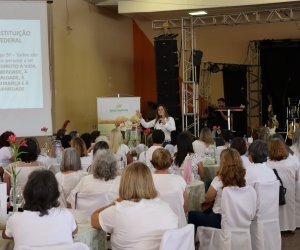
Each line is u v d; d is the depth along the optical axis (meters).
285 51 15.34
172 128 8.96
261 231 4.64
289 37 15.20
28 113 8.93
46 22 8.99
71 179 4.82
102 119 11.05
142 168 3.18
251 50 15.53
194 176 5.71
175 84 12.47
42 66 8.97
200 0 12.22
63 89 11.56
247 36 15.48
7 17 8.83
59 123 11.35
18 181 5.09
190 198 5.11
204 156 7.07
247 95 15.30
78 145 6.07
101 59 13.52
